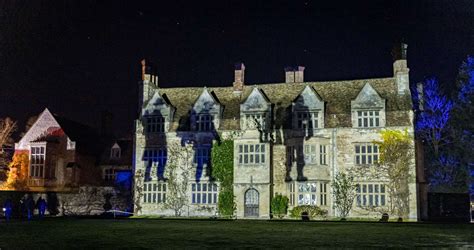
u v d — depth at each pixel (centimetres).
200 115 4097
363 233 2144
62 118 5347
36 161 5012
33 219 3284
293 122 3897
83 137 5412
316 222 3156
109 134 5728
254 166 3788
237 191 3806
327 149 3797
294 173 3769
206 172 3981
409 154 3619
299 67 4247
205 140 4038
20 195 3856
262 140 3803
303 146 3816
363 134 3741
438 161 4653
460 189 4472
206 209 3928
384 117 3719
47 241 1736
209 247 1541
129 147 5341
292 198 3753
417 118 4772
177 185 4016
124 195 4150
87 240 1773
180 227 2522
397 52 3922
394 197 3591
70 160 5056
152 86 4384
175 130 4125
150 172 4106
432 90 4825
